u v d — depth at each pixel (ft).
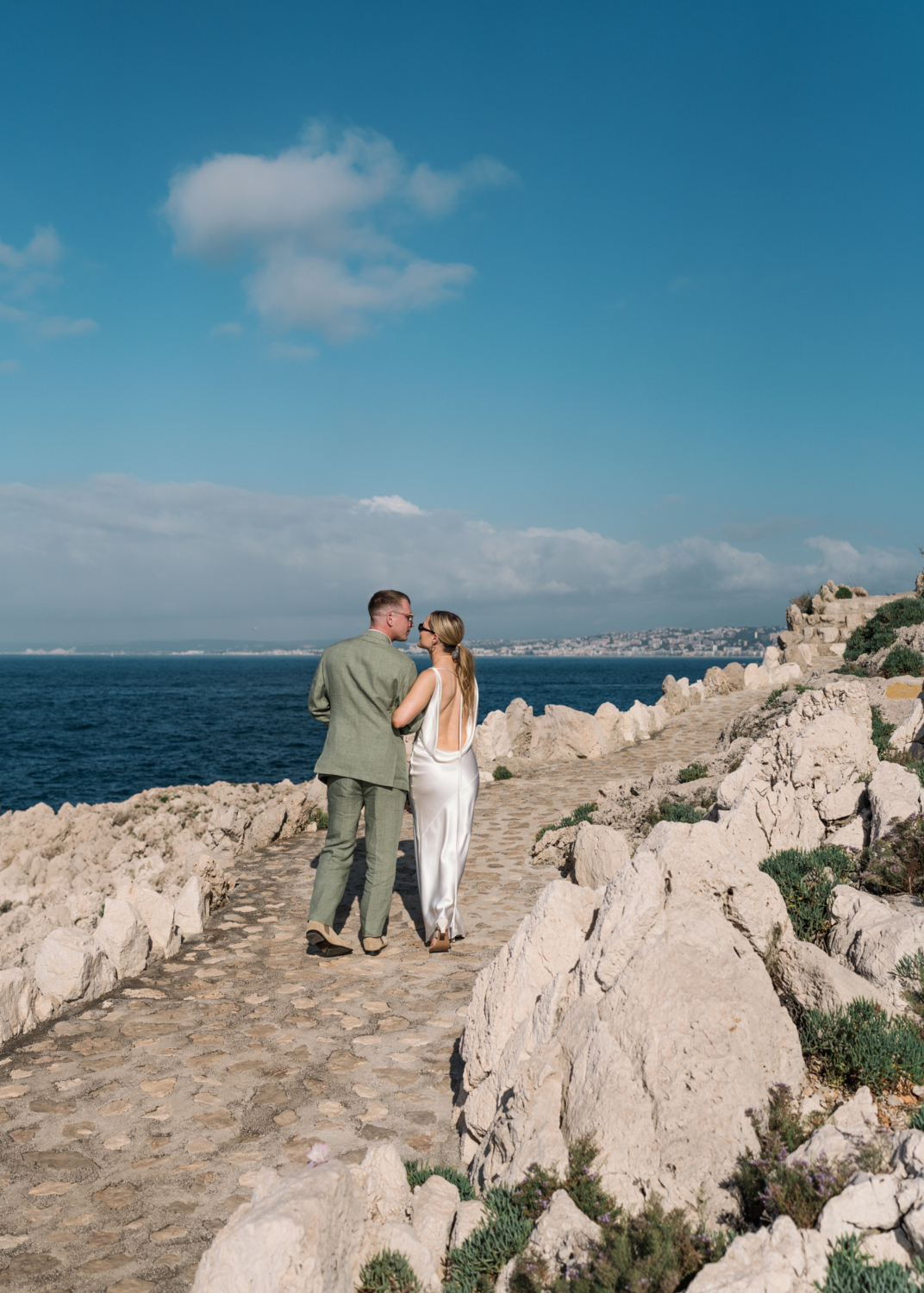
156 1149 12.48
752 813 20.66
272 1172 9.05
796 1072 11.03
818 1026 11.70
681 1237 8.49
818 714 23.53
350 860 22.09
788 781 20.48
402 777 22.13
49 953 18.29
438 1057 15.78
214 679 536.42
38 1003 17.72
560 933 13.56
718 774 36.14
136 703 289.74
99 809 48.91
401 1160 11.16
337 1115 13.55
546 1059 11.23
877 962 13.05
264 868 32.32
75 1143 12.66
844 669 80.69
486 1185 10.75
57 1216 10.82
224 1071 15.12
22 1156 12.29
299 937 23.67
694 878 12.49
